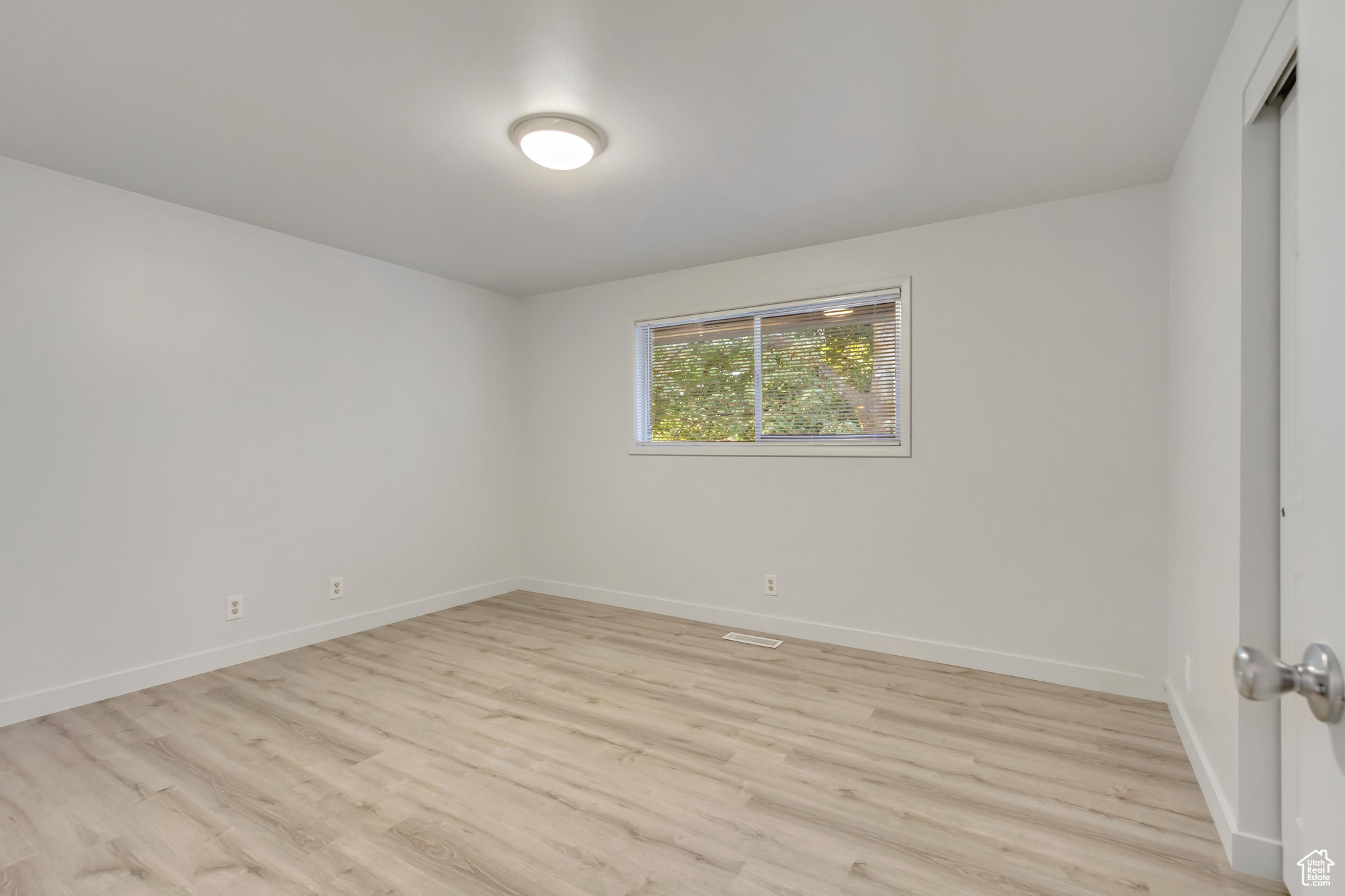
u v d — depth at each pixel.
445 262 4.16
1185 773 2.29
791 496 3.88
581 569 4.79
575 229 3.53
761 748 2.48
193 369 3.26
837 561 3.73
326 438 3.83
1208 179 2.15
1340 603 0.53
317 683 3.13
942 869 1.80
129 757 2.41
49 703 2.78
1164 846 1.89
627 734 2.60
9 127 2.43
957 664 3.37
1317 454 0.58
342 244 3.80
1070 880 1.75
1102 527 3.03
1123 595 2.98
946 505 3.40
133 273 3.05
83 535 2.89
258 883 1.74
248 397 3.47
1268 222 1.72
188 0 1.74
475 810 2.08
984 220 3.30
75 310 2.87
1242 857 1.77
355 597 3.99
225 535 3.38
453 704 2.90
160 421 3.14
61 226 2.83
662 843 1.92
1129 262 2.97
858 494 3.66
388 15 1.81
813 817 2.04
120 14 1.80
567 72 2.09
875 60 2.02
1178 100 2.24
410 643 3.75
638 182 2.92
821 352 3.81
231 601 3.40
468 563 4.70
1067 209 3.10
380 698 2.96
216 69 2.07
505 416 5.00
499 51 1.98
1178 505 2.68
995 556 3.28
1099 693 3.01
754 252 3.92
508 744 2.52
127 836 1.93
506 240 3.72
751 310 4.01
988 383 3.29
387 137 2.52
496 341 4.94
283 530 3.63
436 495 4.48
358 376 4.00
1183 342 2.56
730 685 3.11
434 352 4.47
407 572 4.29
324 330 3.82
